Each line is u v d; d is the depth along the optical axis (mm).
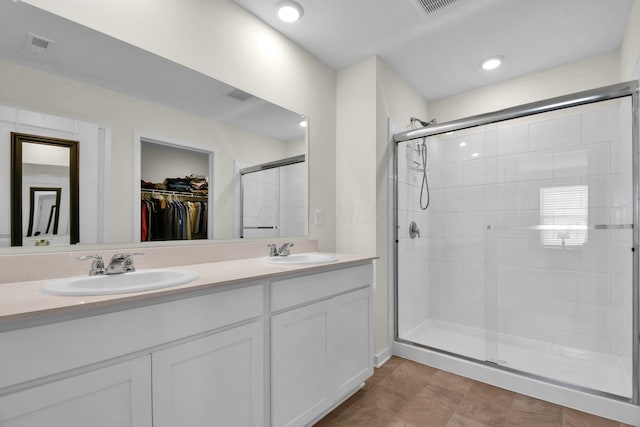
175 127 1549
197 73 1614
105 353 846
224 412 1129
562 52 2277
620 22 1934
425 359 2299
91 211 1282
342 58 2365
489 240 2578
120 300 854
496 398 1847
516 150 2465
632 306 1715
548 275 2363
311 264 1549
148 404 928
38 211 1154
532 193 2410
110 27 1319
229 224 1790
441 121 3055
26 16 1133
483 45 2197
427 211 2822
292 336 1396
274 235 2029
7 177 1090
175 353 991
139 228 1422
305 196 2244
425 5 1800
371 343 1921
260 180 1950
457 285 2715
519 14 1869
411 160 2658
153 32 1449
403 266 2580
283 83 2076
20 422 717
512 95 2672
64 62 1214
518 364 2096
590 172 2199
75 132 1241
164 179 1514
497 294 2551
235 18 1788
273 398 1301
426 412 1704
